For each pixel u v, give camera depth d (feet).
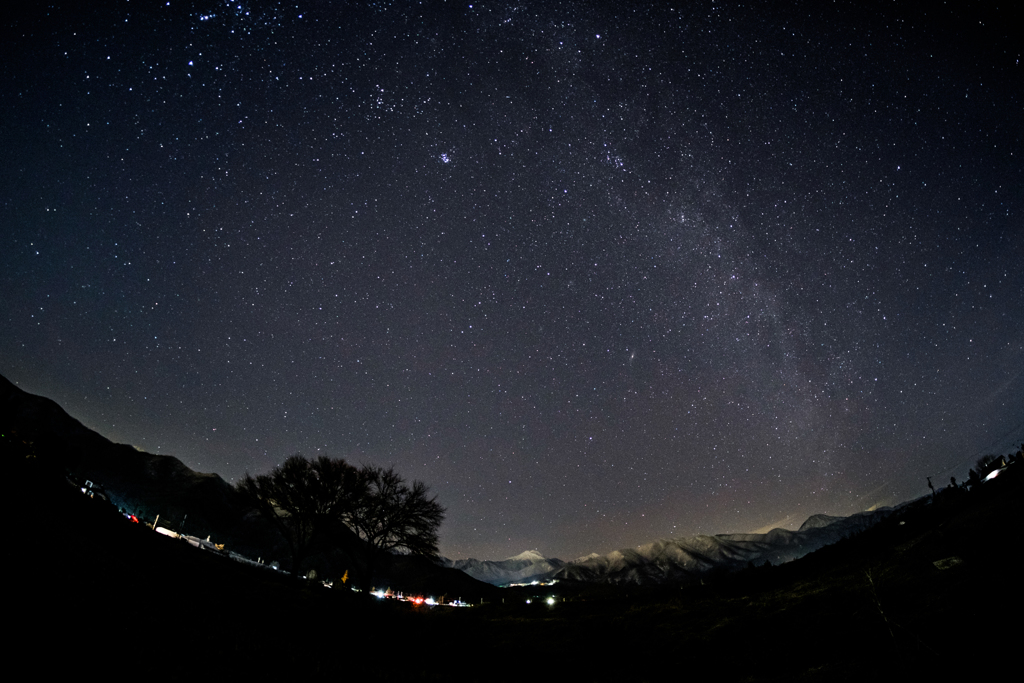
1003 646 34.32
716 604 71.82
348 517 120.37
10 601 19.67
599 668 53.88
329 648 48.37
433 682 42.93
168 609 31.65
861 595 55.16
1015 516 55.11
